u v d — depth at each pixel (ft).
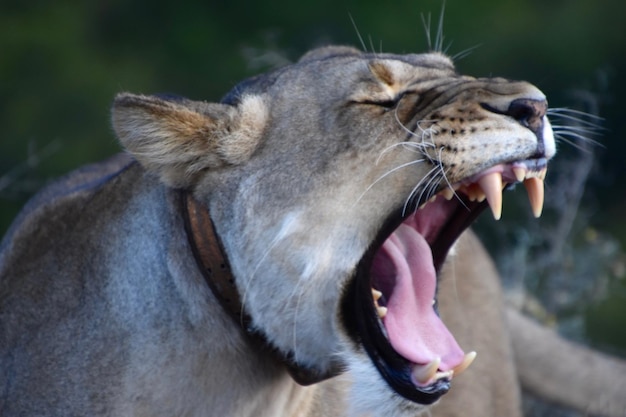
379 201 29.94
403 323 30.60
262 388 30.55
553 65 103.65
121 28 110.22
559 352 43.42
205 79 107.14
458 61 102.89
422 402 29.96
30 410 30.63
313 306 29.81
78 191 33.30
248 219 29.76
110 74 107.04
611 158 92.73
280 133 30.12
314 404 32.71
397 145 30.01
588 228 54.29
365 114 30.14
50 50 107.96
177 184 30.04
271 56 58.90
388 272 31.63
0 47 107.24
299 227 29.60
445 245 32.53
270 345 30.09
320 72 30.81
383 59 31.09
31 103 104.06
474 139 29.76
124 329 30.19
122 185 31.53
